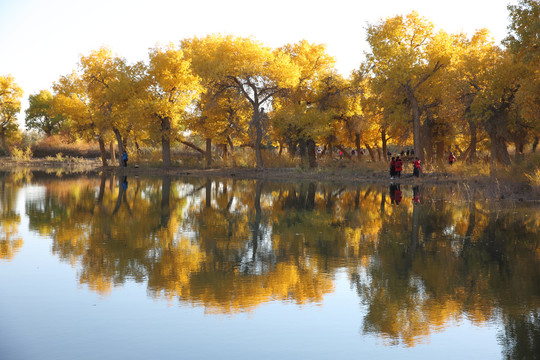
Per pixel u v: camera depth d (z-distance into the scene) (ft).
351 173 133.49
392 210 63.52
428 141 139.54
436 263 34.68
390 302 26.09
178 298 26.50
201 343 20.52
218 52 148.77
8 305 25.11
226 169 158.20
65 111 164.14
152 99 150.30
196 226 50.52
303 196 82.58
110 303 25.59
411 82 117.80
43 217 55.62
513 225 51.06
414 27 119.75
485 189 85.10
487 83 103.65
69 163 229.86
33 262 34.14
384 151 175.11
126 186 102.58
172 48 149.07
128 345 20.21
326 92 152.05
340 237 44.70
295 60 160.25
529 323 23.12
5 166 204.03
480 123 113.80
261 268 33.17
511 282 29.86
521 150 127.44
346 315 24.12
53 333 21.45
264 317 23.70
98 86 161.27
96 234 45.21
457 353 19.84
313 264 34.37
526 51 76.23
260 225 51.49
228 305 25.49
